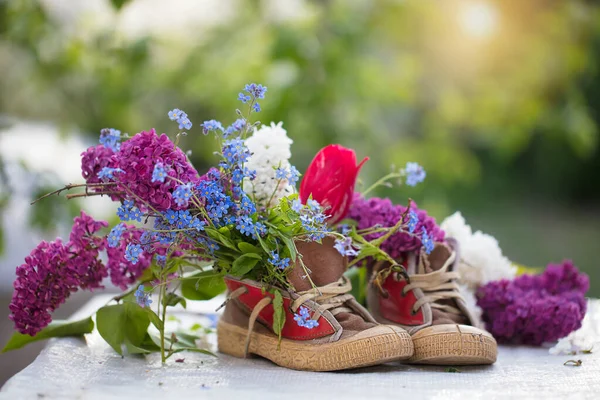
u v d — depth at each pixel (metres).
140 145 1.01
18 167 1.59
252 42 2.20
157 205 1.02
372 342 1.02
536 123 2.28
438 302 1.10
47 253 1.09
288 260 1.03
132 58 1.88
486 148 4.68
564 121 2.27
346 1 2.10
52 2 1.94
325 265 1.06
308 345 1.04
